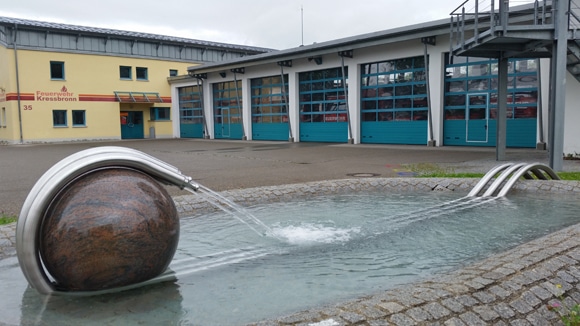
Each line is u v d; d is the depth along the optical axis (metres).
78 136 30.98
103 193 3.16
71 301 3.12
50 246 3.06
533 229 5.00
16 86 28.53
